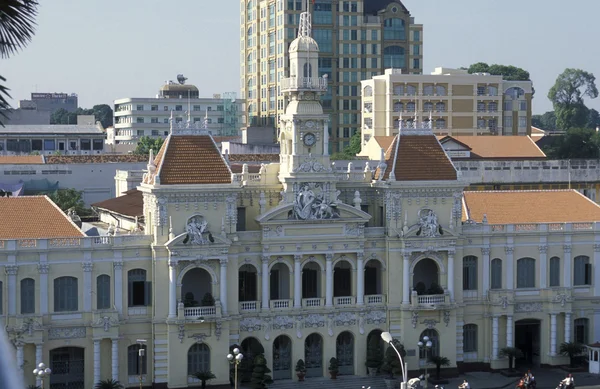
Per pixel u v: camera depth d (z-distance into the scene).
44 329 129.62
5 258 128.25
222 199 137.75
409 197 147.25
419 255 147.88
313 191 143.25
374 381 143.38
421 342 146.62
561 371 153.75
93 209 194.25
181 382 135.75
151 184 135.12
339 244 144.12
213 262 137.62
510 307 152.75
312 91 142.50
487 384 144.88
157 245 134.38
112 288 134.12
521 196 166.12
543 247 156.12
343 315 145.50
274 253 141.25
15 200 138.50
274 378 143.88
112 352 132.88
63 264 131.50
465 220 155.88
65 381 132.75
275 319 142.50
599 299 159.25
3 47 25.23
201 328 136.62
